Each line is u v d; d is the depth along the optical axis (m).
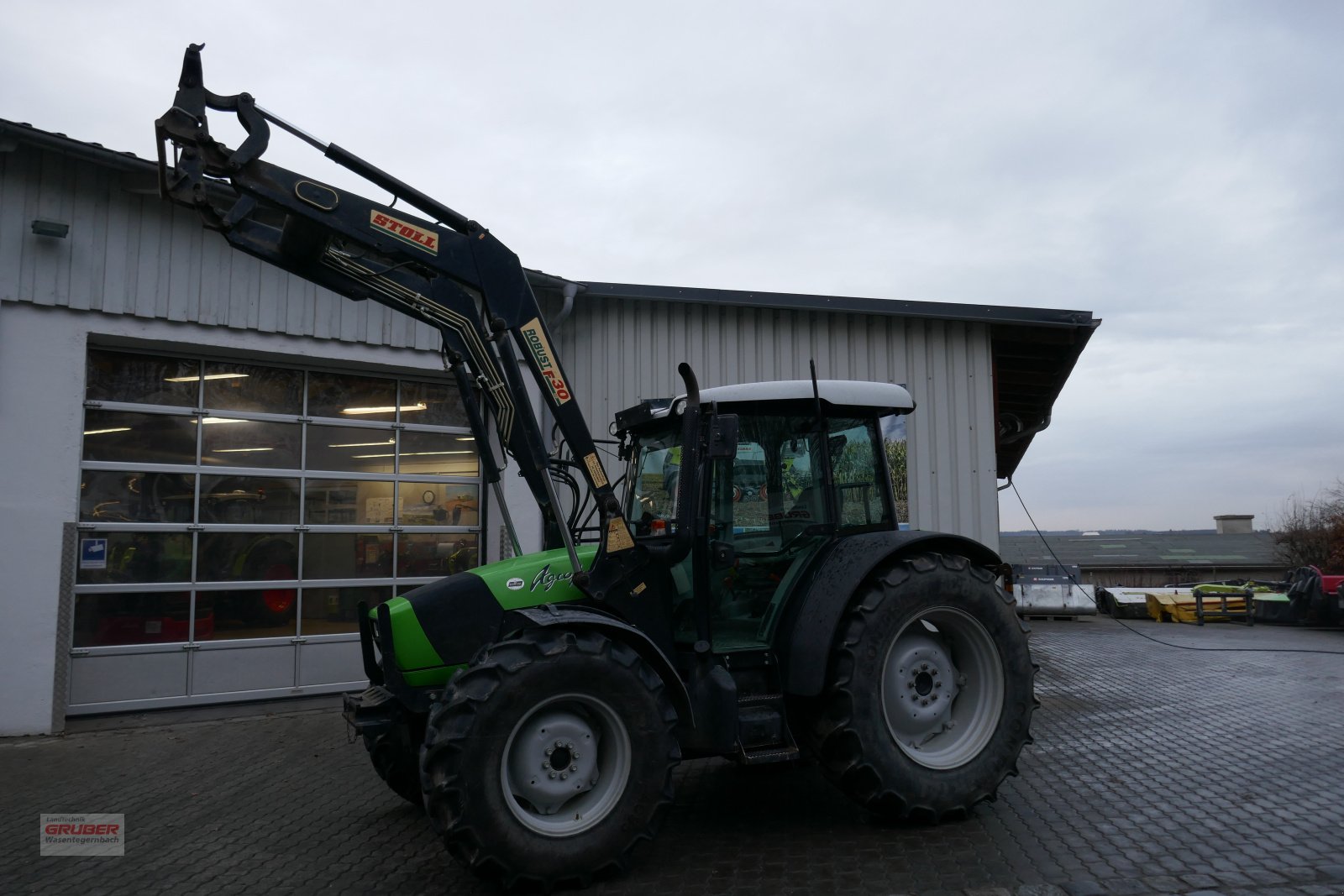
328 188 4.42
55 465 7.53
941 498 10.98
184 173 4.27
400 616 4.53
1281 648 12.74
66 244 7.66
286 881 4.25
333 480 9.01
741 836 4.72
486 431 5.15
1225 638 14.37
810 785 5.71
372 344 9.01
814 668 4.60
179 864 4.51
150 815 5.36
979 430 11.13
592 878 4.04
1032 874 4.04
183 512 8.26
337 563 8.95
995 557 5.35
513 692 3.93
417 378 9.52
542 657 4.02
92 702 7.73
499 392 4.77
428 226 4.62
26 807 5.54
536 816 4.07
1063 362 12.26
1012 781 5.63
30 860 4.61
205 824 5.17
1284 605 16.81
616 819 4.06
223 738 7.28
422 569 9.40
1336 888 3.81
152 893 4.14
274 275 8.56
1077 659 11.48
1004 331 11.41
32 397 7.48
